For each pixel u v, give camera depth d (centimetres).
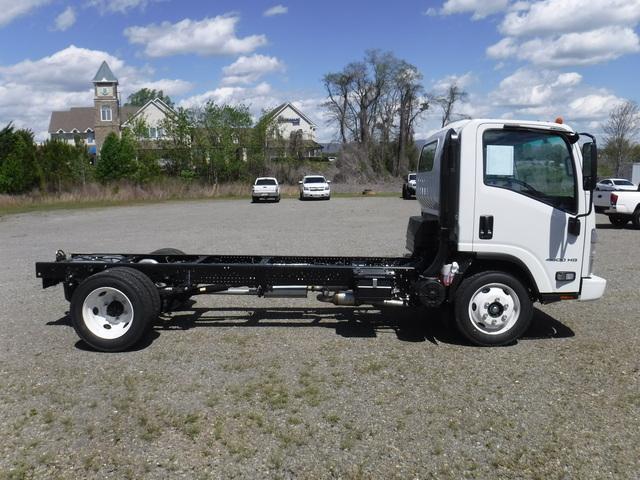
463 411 445
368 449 387
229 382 504
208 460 373
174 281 659
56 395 475
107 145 4150
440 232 597
